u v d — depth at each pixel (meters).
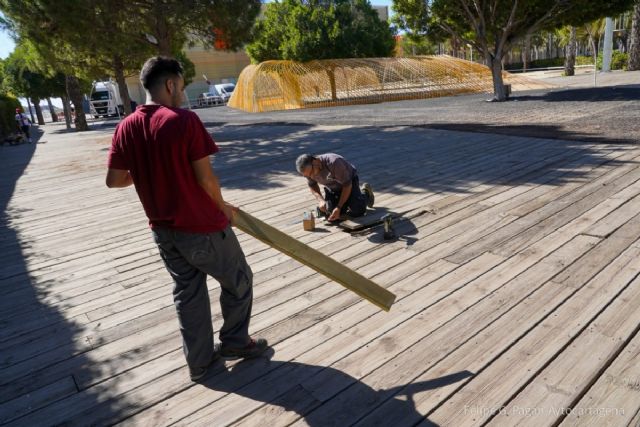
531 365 2.30
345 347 2.62
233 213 2.30
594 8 15.89
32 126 42.16
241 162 9.22
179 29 15.21
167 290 3.65
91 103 40.03
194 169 2.03
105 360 2.75
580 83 22.42
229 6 14.41
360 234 4.39
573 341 2.45
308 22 26.47
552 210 4.48
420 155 7.79
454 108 16.14
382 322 2.84
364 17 27.84
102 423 2.22
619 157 6.26
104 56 16.67
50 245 5.02
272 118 19.70
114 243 4.91
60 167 11.22
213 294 3.46
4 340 3.07
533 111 12.68
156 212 2.09
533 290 3.03
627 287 2.93
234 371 2.51
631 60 29.72
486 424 1.96
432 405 2.10
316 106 26.11
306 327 2.88
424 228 4.38
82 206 6.75
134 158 2.05
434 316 2.85
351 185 4.54
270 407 2.21
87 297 3.63
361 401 2.18
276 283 3.55
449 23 18.12
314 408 2.17
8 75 32.44
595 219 4.12
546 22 16.83
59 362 2.77
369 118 15.36
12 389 2.54
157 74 2.08
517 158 6.82
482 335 2.59
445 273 3.41
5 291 3.88
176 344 2.86
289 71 24.22
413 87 26.34
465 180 5.91
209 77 46.84
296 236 4.49
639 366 2.21
